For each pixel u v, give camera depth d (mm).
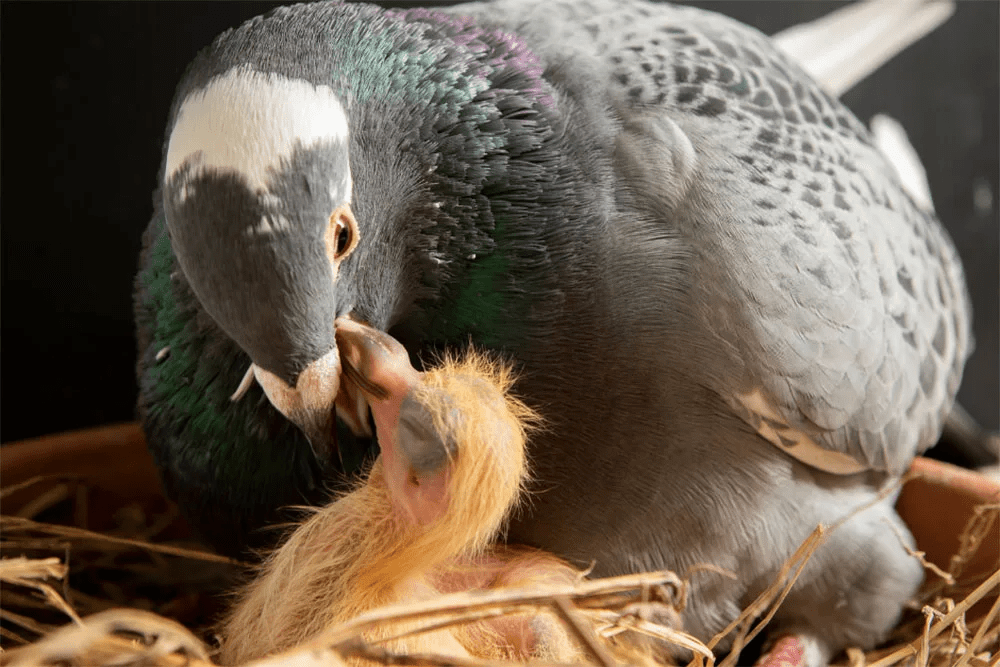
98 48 786
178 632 642
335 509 683
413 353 702
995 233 940
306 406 664
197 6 793
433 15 693
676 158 695
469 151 686
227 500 708
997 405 947
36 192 790
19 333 796
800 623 722
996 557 724
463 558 690
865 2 889
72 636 635
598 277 690
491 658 674
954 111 921
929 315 729
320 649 642
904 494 738
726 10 867
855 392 703
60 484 750
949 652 703
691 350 692
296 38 669
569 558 706
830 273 700
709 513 702
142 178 800
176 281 696
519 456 670
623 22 721
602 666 649
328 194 659
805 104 727
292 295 656
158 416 709
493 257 689
